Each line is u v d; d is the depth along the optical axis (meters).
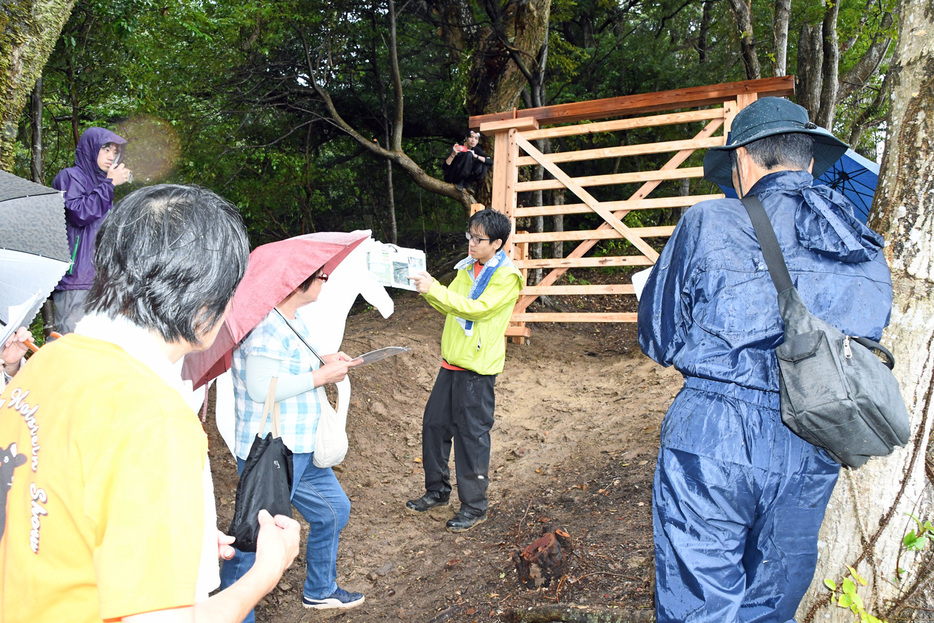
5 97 4.12
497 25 10.48
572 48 13.24
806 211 1.88
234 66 13.00
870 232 1.87
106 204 4.39
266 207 16.17
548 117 8.09
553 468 5.07
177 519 0.98
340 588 3.53
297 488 3.17
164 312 1.10
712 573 1.79
